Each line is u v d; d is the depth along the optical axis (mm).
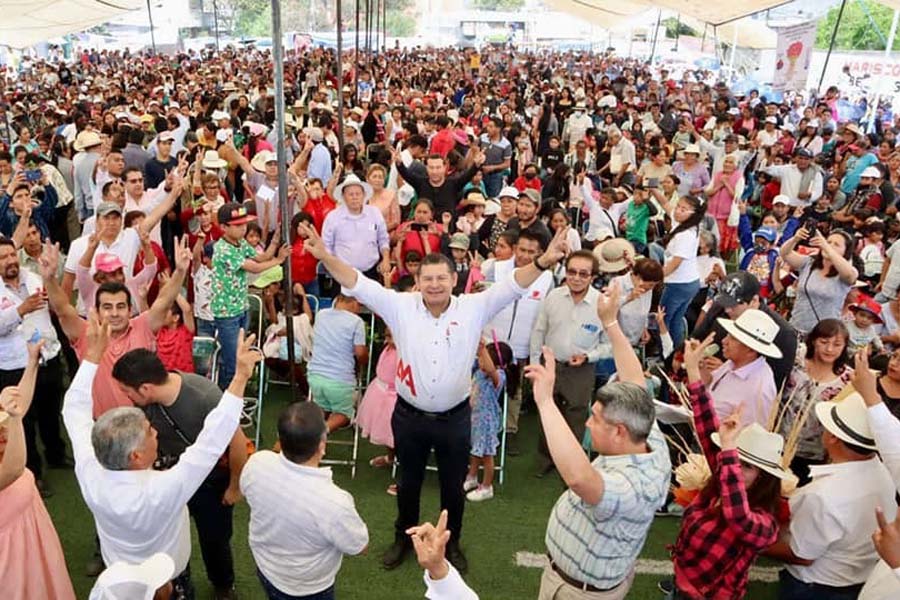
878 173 10133
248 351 3264
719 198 10523
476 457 5461
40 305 4633
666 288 6816
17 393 3113
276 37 4496
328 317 5613
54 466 5566
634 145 13461
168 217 9047
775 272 7082
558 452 2723
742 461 3207
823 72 17047
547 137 15453
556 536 3092
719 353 4723
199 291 6344
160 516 3068
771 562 4938
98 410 4301
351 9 63844
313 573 3309
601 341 5293
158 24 51844
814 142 14836
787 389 4664
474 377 5277
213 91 20109
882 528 2744
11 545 3238
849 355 4875
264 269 6219
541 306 5480
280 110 4621
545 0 34844
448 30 66062
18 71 30125
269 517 3217
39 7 18859
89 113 15414
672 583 4332
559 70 33844
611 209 9008
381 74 27344
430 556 2398
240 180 11242
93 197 9344
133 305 5770
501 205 7871
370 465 5863
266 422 6367
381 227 7215
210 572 4129
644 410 2850
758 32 32875
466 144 12000
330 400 5594
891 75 24812
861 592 3189
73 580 4465
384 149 10852
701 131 15453
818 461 4387
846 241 6012
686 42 47562
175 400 3666
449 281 3930
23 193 6508
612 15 32250
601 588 3004
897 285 7121
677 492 3947
